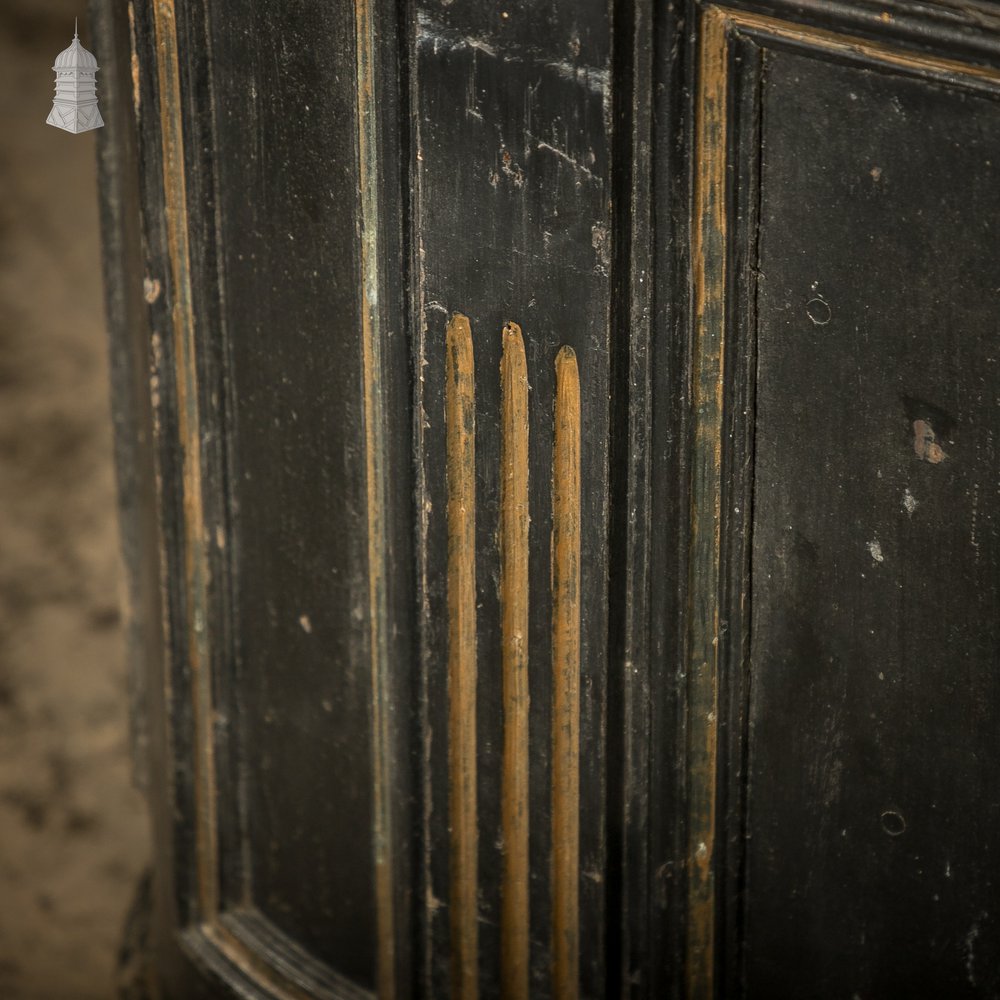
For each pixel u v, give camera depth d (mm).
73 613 1490
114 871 1399
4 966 1354
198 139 1104
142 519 1233
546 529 1050
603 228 1007
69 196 1530
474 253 1031
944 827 1022
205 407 1147
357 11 1022
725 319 1009
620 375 1019
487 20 1006
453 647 1080
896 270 979
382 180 1034
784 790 1057
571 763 1072
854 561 1016
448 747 1094
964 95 954
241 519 1155
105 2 1159
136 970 1342
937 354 979
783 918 1072
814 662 1035
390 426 1061
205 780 1205
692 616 1040
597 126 999
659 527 1030
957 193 962
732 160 992
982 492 982
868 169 975
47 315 1527
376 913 1140
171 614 1195
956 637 1001
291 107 1063
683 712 1052
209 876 1221
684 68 985
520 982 1110
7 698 1470
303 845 1175
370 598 1095
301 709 1153
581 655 1058
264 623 1160
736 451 1023
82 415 1522
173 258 1134
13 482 1511
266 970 1198
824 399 1004
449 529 1066
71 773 1442
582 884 1084
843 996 1066
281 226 1084
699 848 1069
